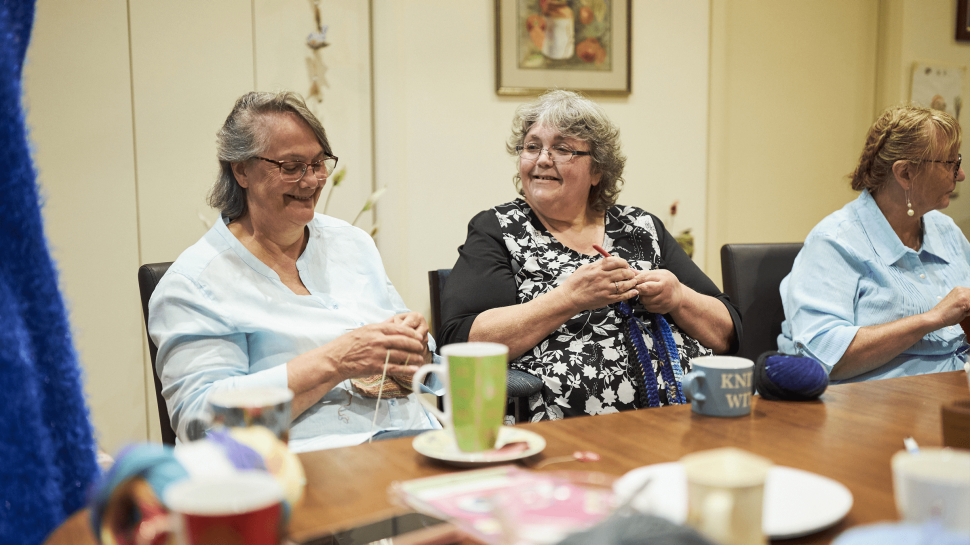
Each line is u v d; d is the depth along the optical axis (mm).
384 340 1176
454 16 2691
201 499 472
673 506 635
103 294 2369
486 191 2814
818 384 1108
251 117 1332
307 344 1331
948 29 3529
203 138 2453
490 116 2789
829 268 1755
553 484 670
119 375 2408
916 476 514
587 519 576
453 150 2740
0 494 601
